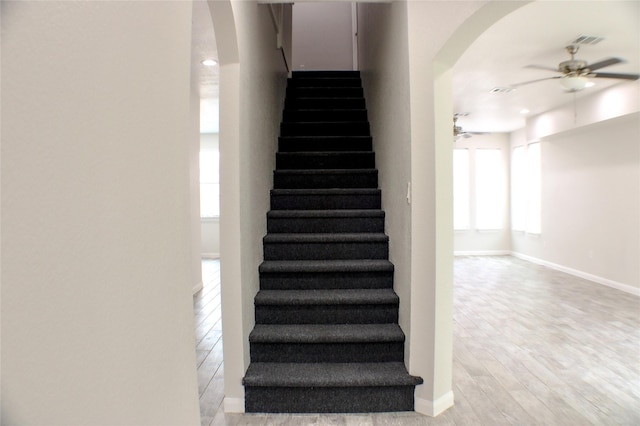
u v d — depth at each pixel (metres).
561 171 6.36
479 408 2.20
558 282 5.57
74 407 0.54
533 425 2.05
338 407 2.14
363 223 3.07
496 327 3.61
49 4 0.49
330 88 4.79
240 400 2.15
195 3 2.58
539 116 6.36
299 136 4.10
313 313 2.49
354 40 6.82
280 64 4.13
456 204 8.16
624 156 5.10
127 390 0.69
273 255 2.87
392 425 2.03
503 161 8.08
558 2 2.65
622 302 4.50
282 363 2.31
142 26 0.75
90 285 0.58
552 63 3.81
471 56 3.62
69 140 0.53
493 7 1.75
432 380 2.10
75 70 0.54
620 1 2.64
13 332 0.43
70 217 0.53
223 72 2.04
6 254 0.42
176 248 0.93
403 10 2.25
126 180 0.69
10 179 0.43
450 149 2.12
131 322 0.71
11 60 0.43
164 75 0.86
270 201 3.29
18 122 0.44
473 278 5.85
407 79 2.17
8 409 0.43
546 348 3.11
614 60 3.22
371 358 2.32
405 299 2.29
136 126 0.73
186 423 0.97
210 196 7.83
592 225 5.68
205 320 3.82
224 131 2.06
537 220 7.18
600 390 2.43
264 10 2.97
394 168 2.61
